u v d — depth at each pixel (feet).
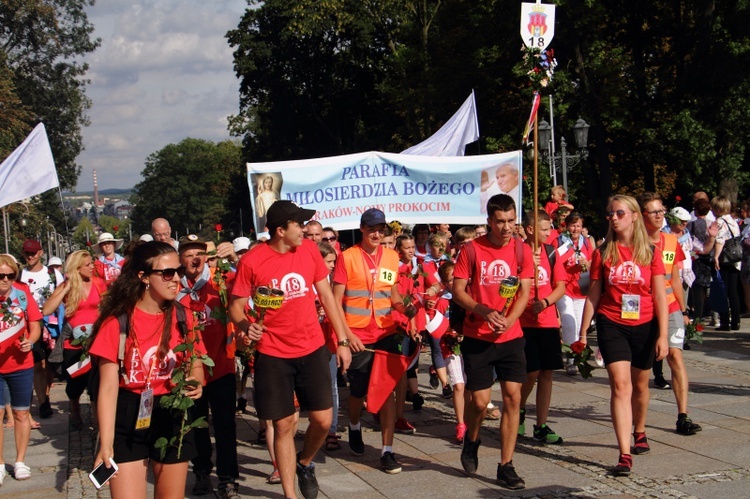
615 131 95.30
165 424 15.53
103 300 15.48
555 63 24.18
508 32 91.56
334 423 24.52
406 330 22.26
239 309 18.90
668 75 91.56
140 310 15.33
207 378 20.38
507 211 20.08
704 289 43.06
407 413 28.94
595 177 101.86
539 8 24.71
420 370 36.91
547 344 23.54
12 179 38.09
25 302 24.63
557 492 19.76
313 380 18.98
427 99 105.70
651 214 24.09
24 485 23.81
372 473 22.11
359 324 22.61
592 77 89.30
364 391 23.35
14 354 24.26
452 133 39.88
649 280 21.27
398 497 20.02
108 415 14.87
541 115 68.33
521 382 20.11
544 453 23.09
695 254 43.09
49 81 158.40
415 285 25.45
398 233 27.96
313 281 19.65
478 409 20.52
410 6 112.37
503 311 19.76
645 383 22.06
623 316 21.25
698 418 26.08
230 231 231.09
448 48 105.19
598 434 24.89
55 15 151.64
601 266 21.66
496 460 22.62
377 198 33.68
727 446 22.82
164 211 387.96
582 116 88.74
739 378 31.86
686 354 37.32
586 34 88.74
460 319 20.98
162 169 388.98
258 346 18.78
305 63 139.33
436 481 21.11
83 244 35.81
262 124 157.79
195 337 15.81
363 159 33.47
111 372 14.99
